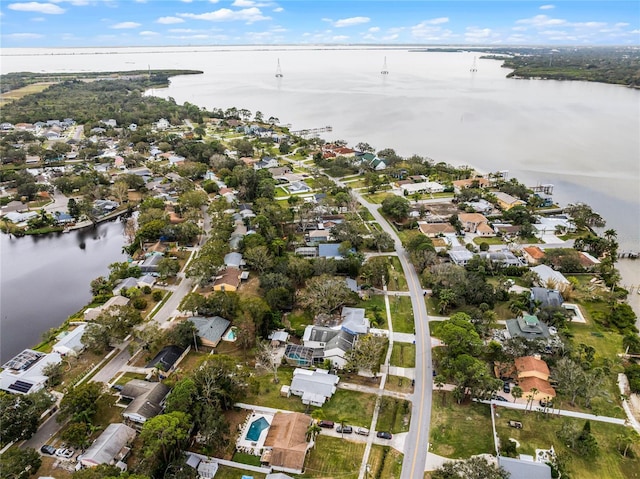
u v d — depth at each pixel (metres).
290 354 94.56
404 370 91.44
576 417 79.38
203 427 71.81
